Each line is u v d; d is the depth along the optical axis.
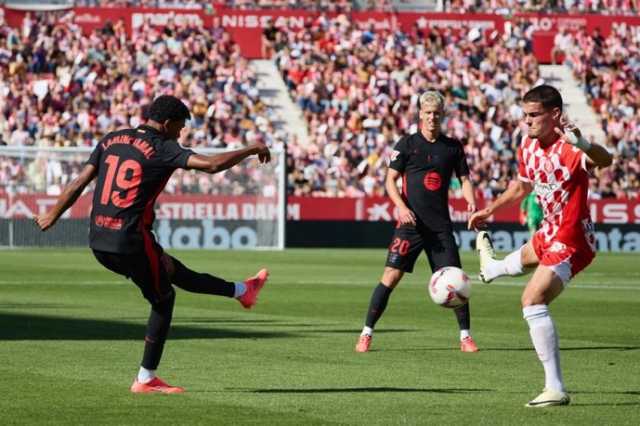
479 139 138.12
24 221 114.06
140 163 27.70
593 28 154.50
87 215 114.88
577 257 27.73
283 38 145.50
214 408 26.17
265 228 120.50
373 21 149.00
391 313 53.28
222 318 49.78
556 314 53.78
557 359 26.97
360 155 133.88
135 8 141.50
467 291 35.59
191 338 41.38
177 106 28.27
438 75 144.75
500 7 154.88
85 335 41.72
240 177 120.12
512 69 148.62
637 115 146.88
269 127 134.50
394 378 31.39
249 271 83.00
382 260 99.06
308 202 122.75
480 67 147.25
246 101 136.75
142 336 41.47
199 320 48.66
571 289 70.62
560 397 26.73
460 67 146.62
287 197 122.38
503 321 50.16
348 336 42.78
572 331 45.97
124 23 141.12
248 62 144.75
